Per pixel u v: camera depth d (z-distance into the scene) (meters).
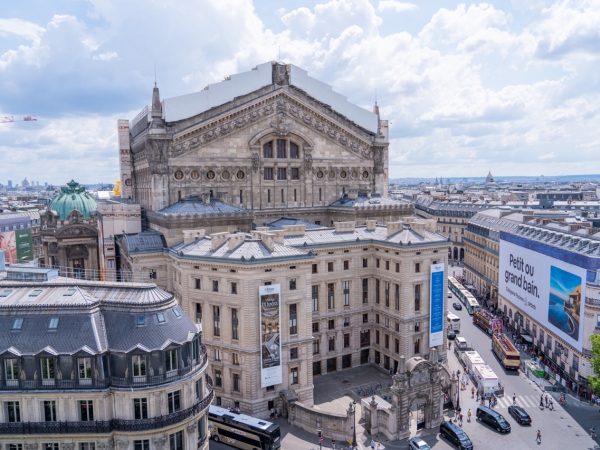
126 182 147.00
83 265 126.00
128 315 54.88
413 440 71.25
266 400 79.75
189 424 55.03
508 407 84.06
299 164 117.75
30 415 51.81
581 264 91.25
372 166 128.25
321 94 118.62
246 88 109.56
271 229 99.12
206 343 82.19
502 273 136.00
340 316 98.06
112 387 52.22
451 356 108.38
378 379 94.62
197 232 91.50
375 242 98.88
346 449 71.06
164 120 102.44
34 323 53.66
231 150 109.31
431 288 96.00
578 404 86.94
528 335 116.44
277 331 79.31
